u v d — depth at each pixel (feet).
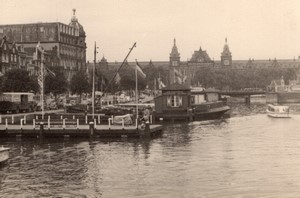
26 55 521.65
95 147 223.30
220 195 140.87
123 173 170.30
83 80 494.18
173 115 363.15
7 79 384.27
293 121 371.56
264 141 246.27
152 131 254.88
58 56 614.34
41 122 252.01
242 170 172.24
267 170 171.83
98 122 271.49
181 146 227.81
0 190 149.48
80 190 148.87
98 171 173.88
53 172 172.76
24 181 160.35
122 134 247.29
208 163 185.16
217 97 476.95
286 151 212.23
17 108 338.54
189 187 150.10
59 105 411.95
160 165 182.60
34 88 400.67
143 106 395.75
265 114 460.96
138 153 208.23
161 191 146.41
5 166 183.32
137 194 143.74
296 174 165.07
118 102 501.15
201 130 302.04
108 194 144.36
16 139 249.75
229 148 221.66
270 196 139.13
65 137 249.75
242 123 354.13
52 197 141.79
